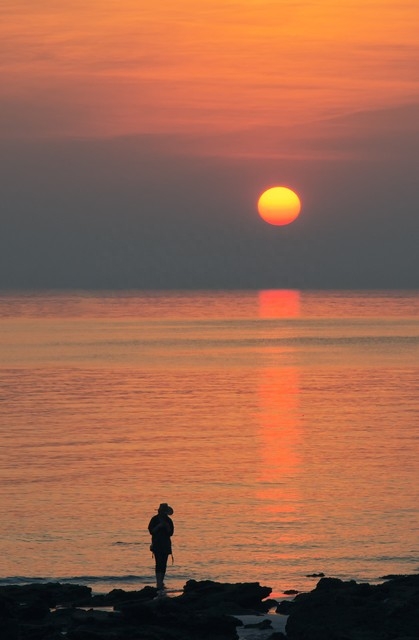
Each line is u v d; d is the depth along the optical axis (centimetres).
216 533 9338
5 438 16700
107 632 4825
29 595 6047
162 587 6625
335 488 11862
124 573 7875
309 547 8762
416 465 13750
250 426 18862
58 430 17938
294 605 5550
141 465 13712
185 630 4975
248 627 5150
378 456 14688
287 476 12788
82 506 10700
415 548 8731
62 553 8569
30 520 9944
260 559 8325
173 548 8719
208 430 18175
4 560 8325
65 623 5188
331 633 4691
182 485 12069
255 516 10150
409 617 4931
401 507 10638
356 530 9469
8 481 12281
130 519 10019
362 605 5081
